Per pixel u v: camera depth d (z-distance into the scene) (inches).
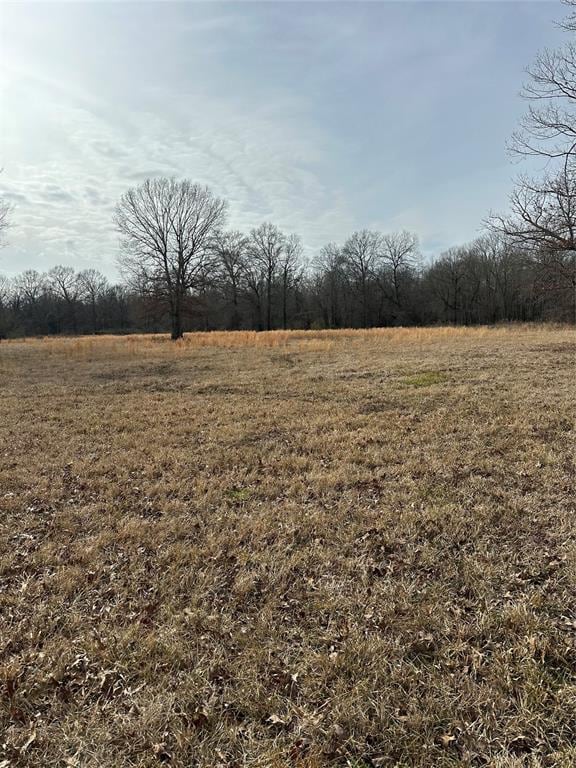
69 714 89.3
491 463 206.4
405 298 2454.5
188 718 87.2
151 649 104.7
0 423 321.4
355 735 82.6
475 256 2343.8
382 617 112.0
